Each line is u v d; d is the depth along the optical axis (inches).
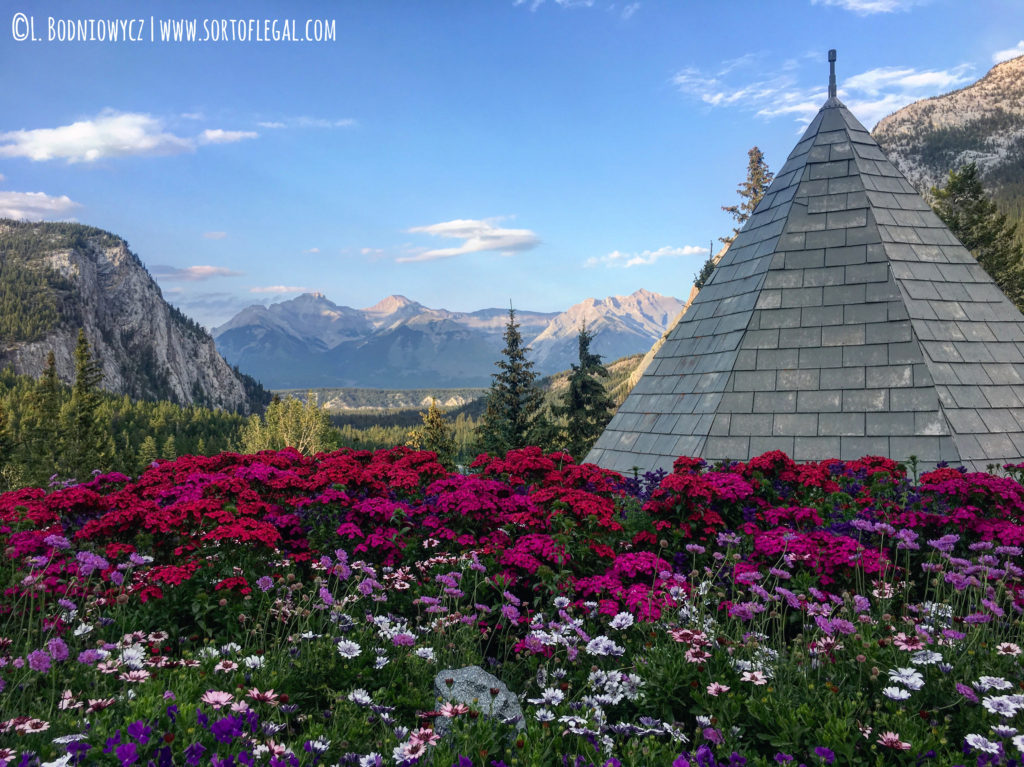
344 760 132.3
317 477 294.8
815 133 573.3
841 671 172.6
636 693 163.9
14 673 159.8
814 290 490.9
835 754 139.1
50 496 256.1
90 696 158.2
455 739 140.6
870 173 534.0
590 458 550.6
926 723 149.5
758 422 451.5
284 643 196.5
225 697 138.8
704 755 133.6
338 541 263.6
